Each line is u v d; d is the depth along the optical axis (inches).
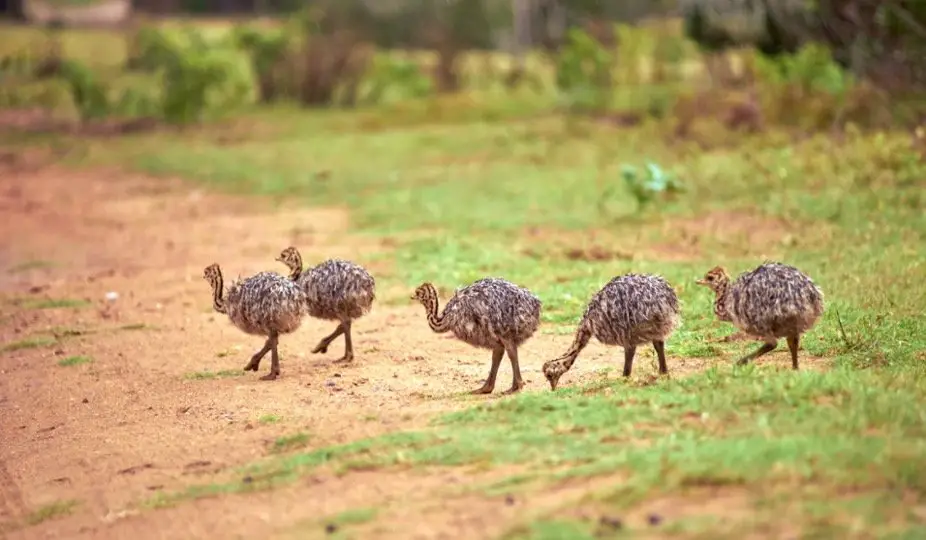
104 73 5413.4
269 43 5049.2
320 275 1390.3
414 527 812.0
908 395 986.7
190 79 4372.5
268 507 904.3
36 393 1386.6
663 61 4820.4
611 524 762.8
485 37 6417.3
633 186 2206.0
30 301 1888.5
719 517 762.2
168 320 1711.4
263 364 1429.6
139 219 2630.4
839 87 3029.0
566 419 1009.5
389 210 2490.2
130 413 1256.8
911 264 1615.4
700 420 964.0
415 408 1146.0
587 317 1176.8
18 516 991.6
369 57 5137.8
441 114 4343.0
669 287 1181.1
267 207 2689.5
